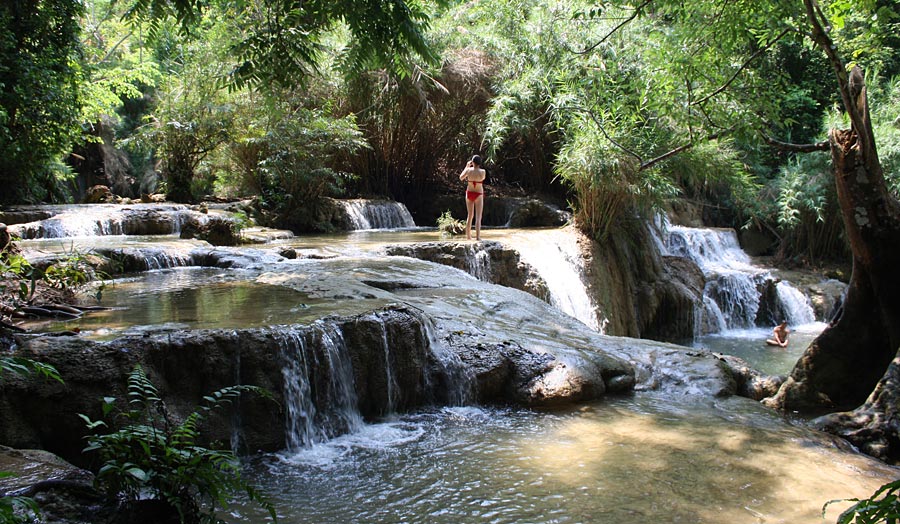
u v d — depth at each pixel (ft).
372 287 28.37
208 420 17.89
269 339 19.22
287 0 16.61
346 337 21.42
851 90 21.75
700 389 24.63
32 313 21.71
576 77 55.11
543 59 59.41
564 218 59.47
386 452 18.97
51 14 49.57
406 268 34.50
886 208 21.90
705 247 62.54
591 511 15.28
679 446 19.42
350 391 21.21
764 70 31.37
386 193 66.08
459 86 62.49
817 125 69.77
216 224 42.24
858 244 22.38
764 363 41.91
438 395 23.35
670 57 27.89
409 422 21.66
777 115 27.04
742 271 58.70
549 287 44.16
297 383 19.63
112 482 11.53
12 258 22.77
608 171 45.85
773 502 15.92
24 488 11.62
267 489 16.35
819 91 70.38
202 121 58.34
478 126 66.08
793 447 19.48
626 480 17.02
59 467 12.84
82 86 58.90
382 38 16.66
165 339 18.12
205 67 57.06
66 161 81.10
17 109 46.68
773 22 24.97
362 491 16.29
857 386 23.40
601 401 23.71
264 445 18.74
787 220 62.39
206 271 33.09
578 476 17.24
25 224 40.88
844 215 22.65
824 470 17.87
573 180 49.90
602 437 20.13
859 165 21.94
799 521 15.01
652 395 24.52
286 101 53.78
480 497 15.96
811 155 63.93
